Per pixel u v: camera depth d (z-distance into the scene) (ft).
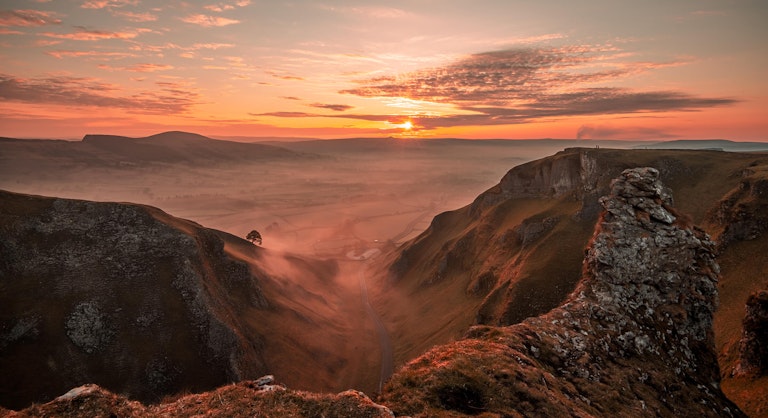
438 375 60.75
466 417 52.44
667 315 107.86
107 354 245.04
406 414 52.06
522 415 55.88
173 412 51.13
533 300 287.28
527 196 510.99
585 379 77.46
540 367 74.23
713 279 114.11
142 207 343.67
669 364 95.86
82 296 263.90
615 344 93.56
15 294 253.03
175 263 304.09
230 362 258.78
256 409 51.08
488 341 79.36
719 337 201.16
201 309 278.67
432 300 440.86
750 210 273.33
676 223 120.47
